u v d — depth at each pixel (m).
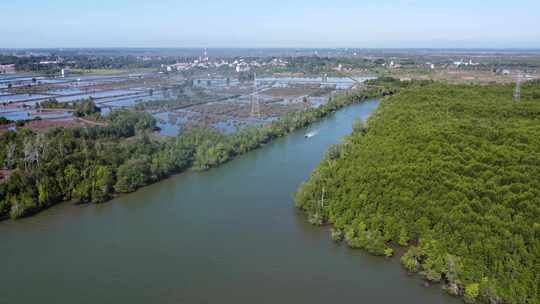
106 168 104.44
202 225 87.25
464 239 68.06
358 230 78.00
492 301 59.12
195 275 69.75
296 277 68.88
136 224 88.12
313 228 85.12
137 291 65.62
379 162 95.38
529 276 59.50
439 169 84.38
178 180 114.62
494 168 83.00
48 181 97.06
